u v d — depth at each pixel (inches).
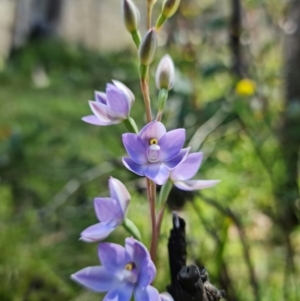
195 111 24.6
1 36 79.6
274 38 32.4
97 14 87.7
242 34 28.7
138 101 35.5
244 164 24.4
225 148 25.8
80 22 85.3
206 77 27.1
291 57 25.2
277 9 31.0
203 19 35.2
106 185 23.9
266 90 28.4
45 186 25.5
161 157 10.0
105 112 10.6
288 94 25.4
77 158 27.5
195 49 32.0
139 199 22.8
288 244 18.1
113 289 10.2
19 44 70.2
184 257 11.0
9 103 43.0
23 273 18.0
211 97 32.2
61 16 73.5
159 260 18.1
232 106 24.3
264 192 22.3
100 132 32.2
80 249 20.0
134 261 10.3
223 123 25.2
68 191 23.2
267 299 17.1
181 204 16.4
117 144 29.9
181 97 24.5
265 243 20.2
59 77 54.6
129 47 68.9
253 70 29.4
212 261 17.4
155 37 10.6
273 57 34.1
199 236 19.4
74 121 36.4
